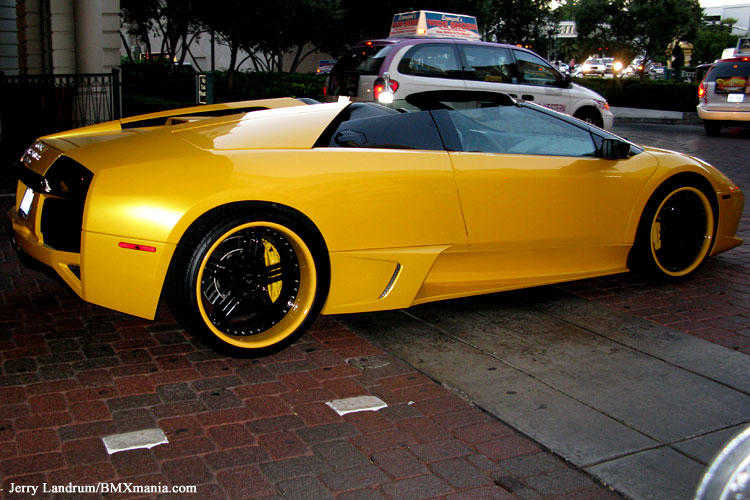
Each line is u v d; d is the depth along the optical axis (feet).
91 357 10.93
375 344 11.89
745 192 27.66
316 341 11.95
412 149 12.31
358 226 11.43
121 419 9.09
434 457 8.49
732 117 49.60
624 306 14.02
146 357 11.00
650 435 9.11
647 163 14.89
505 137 13.53
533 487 7.95
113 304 10.35
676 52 123.54
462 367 11.05
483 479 8.08
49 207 11.28
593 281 15.69
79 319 12.43
